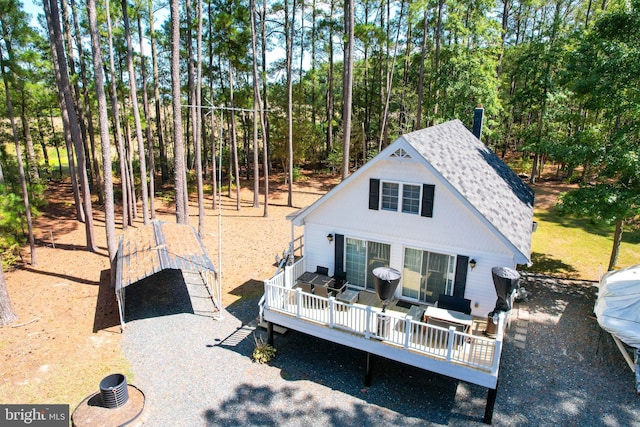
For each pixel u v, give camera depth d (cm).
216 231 2427
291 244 1441
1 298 1362
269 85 3625
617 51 1389
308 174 4062
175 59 1903
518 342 1277
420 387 1090
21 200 1820
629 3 1445
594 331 1340
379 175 1242
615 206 1404
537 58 2712
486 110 2736
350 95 2131
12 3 1644
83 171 2011
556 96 2638
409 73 4150
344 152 2191
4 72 1727
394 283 1012
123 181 2364
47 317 1434
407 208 1240
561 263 1922
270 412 994
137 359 1200
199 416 980
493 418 970
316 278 1379
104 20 2211
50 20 2116
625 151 1387
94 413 973
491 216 1111
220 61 3197
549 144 1639
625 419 964
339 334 1106
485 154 1659
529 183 3334
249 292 1642
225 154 4316
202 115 3578
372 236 1318
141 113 2464
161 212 2861
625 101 1434
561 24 2694
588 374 1127
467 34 2686
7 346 1252
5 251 1825
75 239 2294
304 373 1146
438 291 1269
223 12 2345
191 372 1142
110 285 1697
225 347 1265
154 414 988
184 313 1477
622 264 1894
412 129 3694
